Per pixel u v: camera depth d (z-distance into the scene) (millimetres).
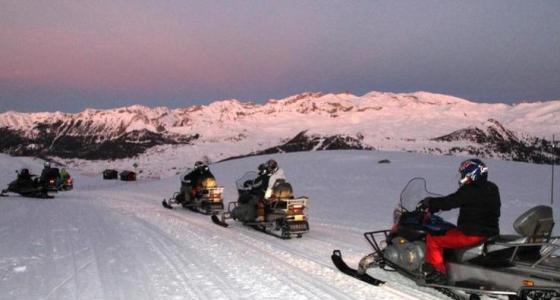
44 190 25000
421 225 7250
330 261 9141
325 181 31172
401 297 6879
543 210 6000
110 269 8195
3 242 10516
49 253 9406
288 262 9016
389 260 7594
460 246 6652
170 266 8508
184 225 14031
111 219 15070
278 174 12852
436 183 28047
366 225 14086
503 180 29875
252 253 9844
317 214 16891
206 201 17219
